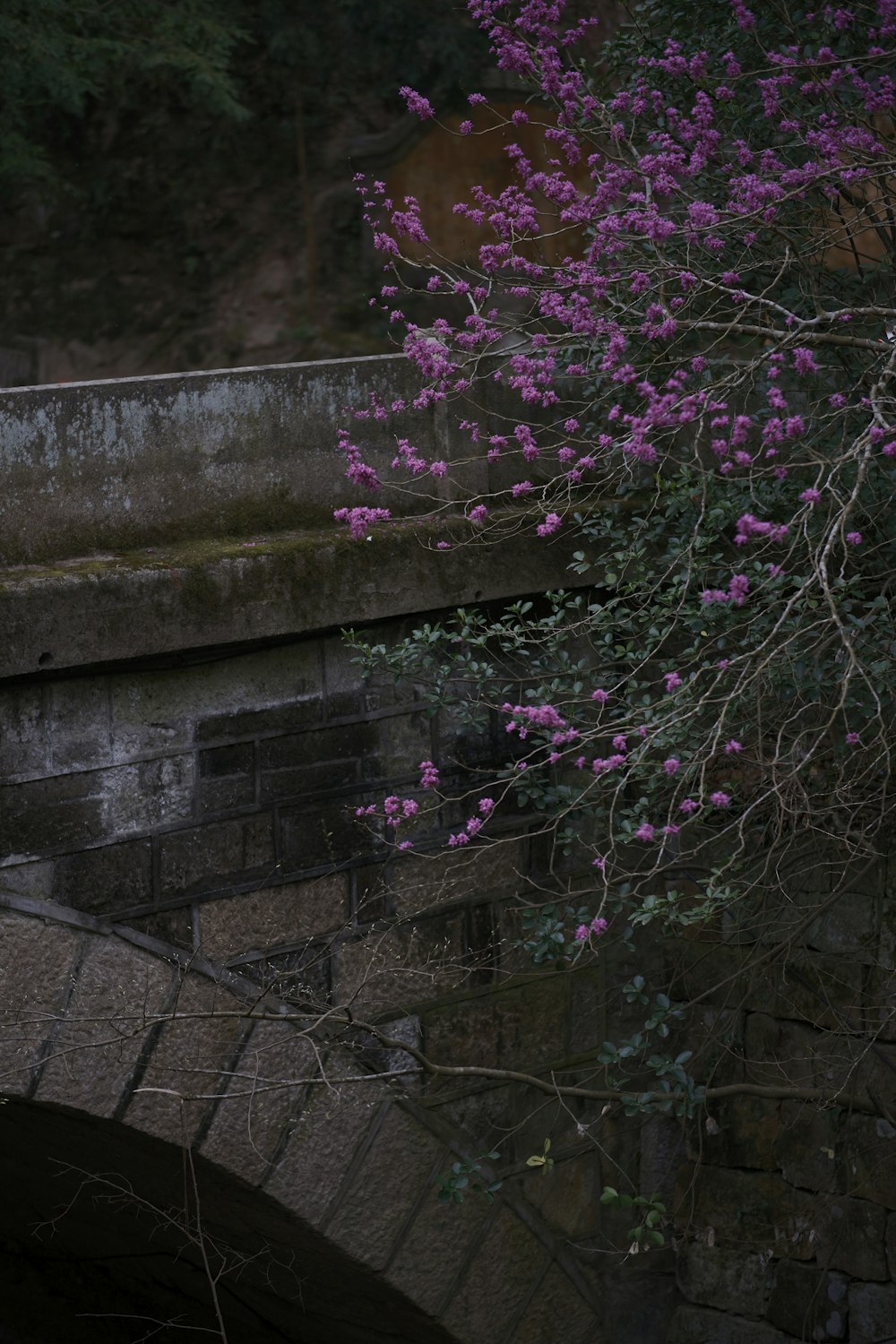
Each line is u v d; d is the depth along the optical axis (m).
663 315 4.48
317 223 14.26
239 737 4.93
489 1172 5.79
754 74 5.37
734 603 4.68
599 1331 6.21
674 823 5.40
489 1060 5.74
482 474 5.38
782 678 4.67
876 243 7.20
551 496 5.51
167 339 14.38
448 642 5.31
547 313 4.57
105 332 14.52
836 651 4.61
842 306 5.12
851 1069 5.47
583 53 8.73
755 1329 6.02
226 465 4.91
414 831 5.41
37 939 4.58
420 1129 5.58
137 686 4.70
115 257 14.71
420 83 13.49
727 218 4.56
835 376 5.20
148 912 4.81
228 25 13.75
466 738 5.48
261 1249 6.09
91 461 4.62
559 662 5.00
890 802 5.22
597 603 5.61
